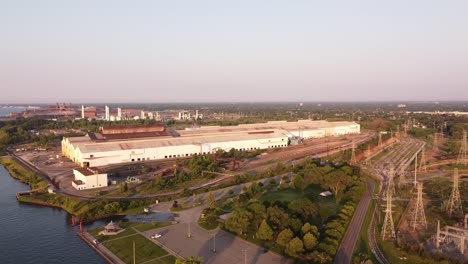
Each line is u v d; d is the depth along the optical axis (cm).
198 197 17375
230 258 10988
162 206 16175
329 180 17475
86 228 13912
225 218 14312
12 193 18900
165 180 19788
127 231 13325
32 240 12888
